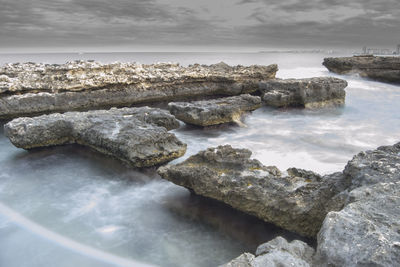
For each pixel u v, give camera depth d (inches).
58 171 492.4
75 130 555.8
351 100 1136.2
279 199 299.7
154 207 378.0
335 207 248.2
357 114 932.0
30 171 492.7
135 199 401.4
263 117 880.3
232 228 333.4
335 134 720.3
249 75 1096.2
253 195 314.5
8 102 690.2
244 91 1078.4
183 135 702.5
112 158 501.4
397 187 211.2
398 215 180.2
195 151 589.3
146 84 911.0
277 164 523.5
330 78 1032.2
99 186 441.7
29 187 441.1
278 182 318.0
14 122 545.6
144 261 284.8
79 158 542.0
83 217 361.7
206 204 366.3
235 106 764.0
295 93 949.2
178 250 299.1
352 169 259.1
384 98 1178.6
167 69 1048.8
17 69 845.8
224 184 336.2
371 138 693.3
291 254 176.9
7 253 300.7
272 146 630.5
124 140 463.2
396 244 149.7
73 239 320.2
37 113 734.5
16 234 330.3
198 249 300.0
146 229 334.3
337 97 995.9
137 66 979.9
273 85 1015.0
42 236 326.3
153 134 478.6
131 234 326.3
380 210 186.7
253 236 319.9
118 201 397.4
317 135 711.7
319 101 962.7
